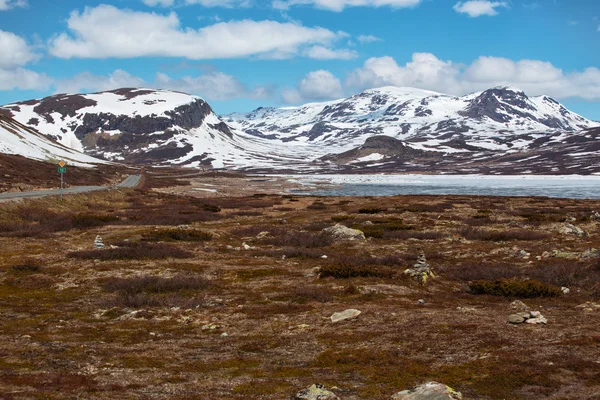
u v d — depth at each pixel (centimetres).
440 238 4516
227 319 2059
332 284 2714
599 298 2377
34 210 5828
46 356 1552
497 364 1366
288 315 2105
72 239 4325
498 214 6681
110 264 3209
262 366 1467
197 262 3359
